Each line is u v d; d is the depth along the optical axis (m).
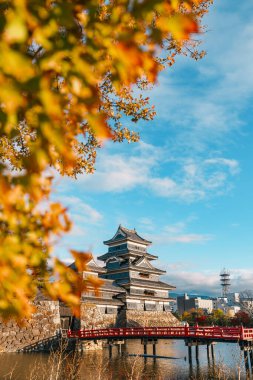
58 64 1.81
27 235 2.00
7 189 1.74
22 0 1.67
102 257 62.59
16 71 1.56
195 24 1.83
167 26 1.83
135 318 54.56
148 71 1.86
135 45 1.82
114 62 1.84
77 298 2.16
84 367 27.73
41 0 1.73
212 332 28.66
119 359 34.09
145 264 61.75
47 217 2.08
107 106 7.70
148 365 30.78
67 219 2.14
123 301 55.16
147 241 65.25
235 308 151.88
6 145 5.16
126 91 7.37
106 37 1.91
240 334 26.20
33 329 40.62
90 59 1.90
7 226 1.93
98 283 2.27
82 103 1.83
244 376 20.52
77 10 1.99
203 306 151.38
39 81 1.61
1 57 1.54
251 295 82.31
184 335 30.55
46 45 1.76
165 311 62.16
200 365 30.50
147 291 59.50
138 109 8.02
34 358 33.16
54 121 1.68
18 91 1.58
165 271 64.31
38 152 1.79
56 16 1.74
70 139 2.06
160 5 1.85
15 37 1.61
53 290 2.12
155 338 33.97
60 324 43.47
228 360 29.44
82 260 2.25
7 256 1.82
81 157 8.45
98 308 50.62
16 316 1.84
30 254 1.99
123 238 61.69
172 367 29.86
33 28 1.72
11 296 1.81
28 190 1.79
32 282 2.08
